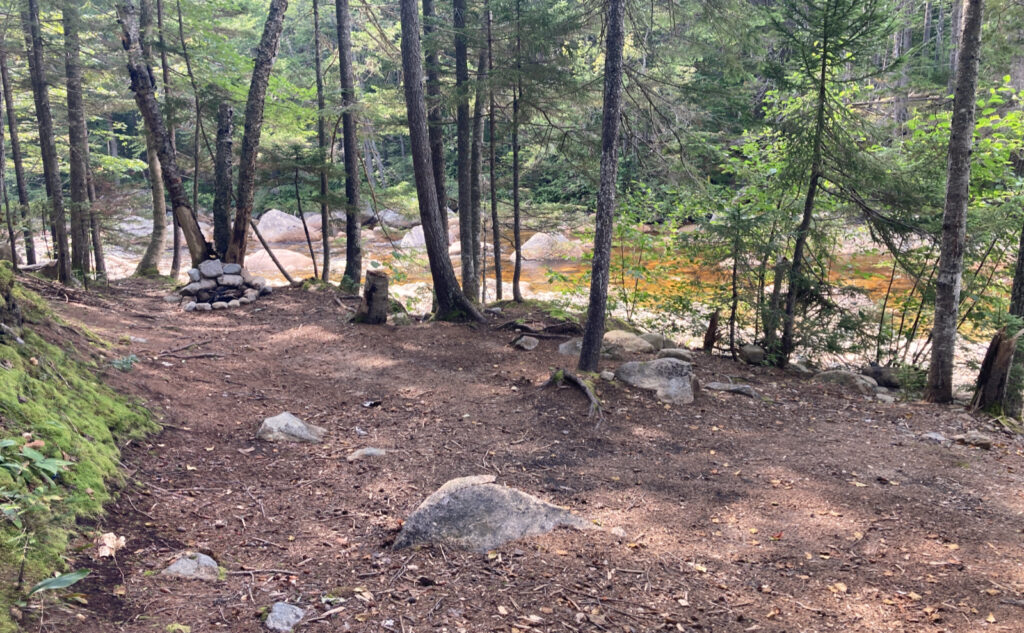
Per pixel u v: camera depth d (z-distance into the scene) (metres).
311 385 8.76
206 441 6.29
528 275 23.69
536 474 6.37
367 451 6.55
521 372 9.73
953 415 8.63
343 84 16.61
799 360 11.73
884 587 4.42
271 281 23.30
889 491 6.05
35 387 5.05
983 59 13.53
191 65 18.91
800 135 10.93
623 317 14.66
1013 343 8.45
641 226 13.92
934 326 9.34
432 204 12.44
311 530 4.86
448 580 4.20
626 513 5.52
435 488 5.88
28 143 22.75
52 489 4.03
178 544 4.30
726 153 12.75
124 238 19.36
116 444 5.41
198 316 12.73
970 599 4.25
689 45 12.00
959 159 8.84
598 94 13.95
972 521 5.41
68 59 14.66
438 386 9.05
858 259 18.33
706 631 3.87
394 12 28.00
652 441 7.46
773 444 7.44
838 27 10.21
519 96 13.80
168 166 15.09
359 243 16.78
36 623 3.02
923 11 25.44
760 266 11.48
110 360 7.36
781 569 4.66
